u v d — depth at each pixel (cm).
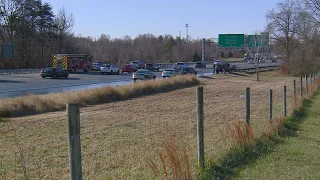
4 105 2138
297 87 4044
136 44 15375
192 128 1570
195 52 13612
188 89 4119
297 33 8162
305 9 7581
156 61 13988
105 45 14525
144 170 856
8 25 9212
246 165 902
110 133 1462
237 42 8356
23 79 5438
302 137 1279
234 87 4481
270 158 977
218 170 843
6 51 7506
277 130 1307
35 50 9788
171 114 2136
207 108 2372
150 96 3366
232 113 2075
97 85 4528
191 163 853
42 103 2358
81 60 7550
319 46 7256
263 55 10750
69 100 2558
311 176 839
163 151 1027
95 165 932
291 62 7431
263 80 5959
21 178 849
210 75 6481
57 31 10631
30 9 9588
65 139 1380
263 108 2256
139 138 1348
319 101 2412
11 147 1230
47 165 970
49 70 5681
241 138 1029
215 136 1284
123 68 7569
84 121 1839
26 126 1706
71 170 506
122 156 1039
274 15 8650
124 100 3022
